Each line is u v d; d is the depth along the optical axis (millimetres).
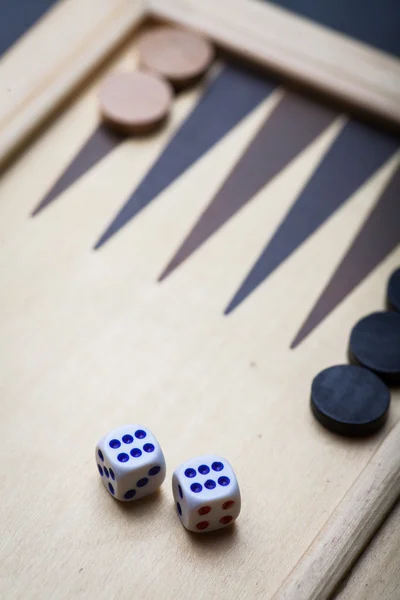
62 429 389
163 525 371
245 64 484
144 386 399
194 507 356
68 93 464
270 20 487
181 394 397
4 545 366
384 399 390
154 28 493
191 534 369
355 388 392
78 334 410
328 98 472
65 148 457
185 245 433
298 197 448
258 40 481
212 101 474
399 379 398
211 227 439
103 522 371
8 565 362
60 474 380
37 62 469
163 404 395
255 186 450
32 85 462
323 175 454
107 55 478
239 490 361
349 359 406
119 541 368
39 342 407
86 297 418
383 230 440
